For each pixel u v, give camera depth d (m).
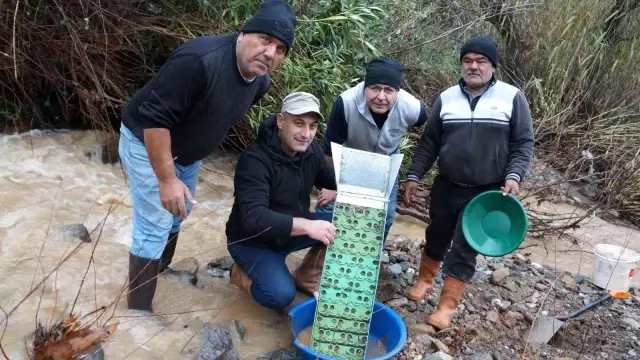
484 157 3.08
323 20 4.66
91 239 3.49
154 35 4.91
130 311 2.78
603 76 6.80
